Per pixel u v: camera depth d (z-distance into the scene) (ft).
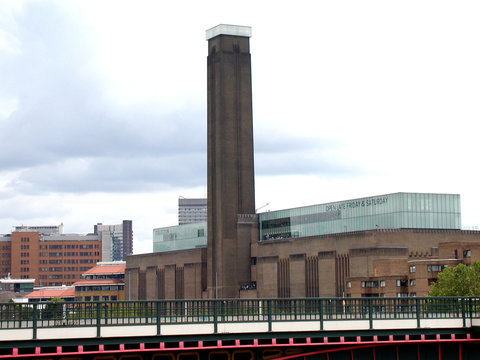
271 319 179.83
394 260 615.57
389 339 187.93
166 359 180.14
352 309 186.70
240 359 183.83
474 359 198.59
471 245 589.73
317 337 182.50
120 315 185.78
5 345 161.27
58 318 166.50
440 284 467.52
